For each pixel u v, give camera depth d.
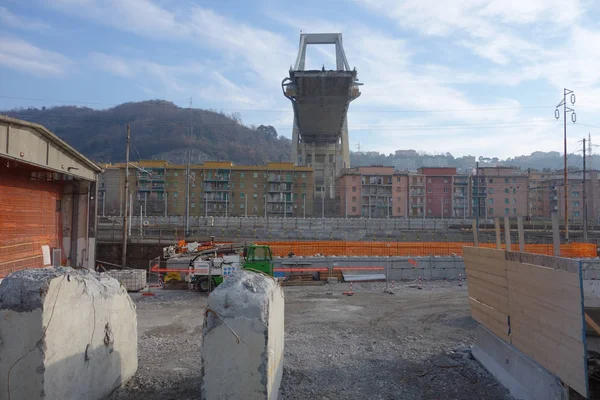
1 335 4.92
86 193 21.88
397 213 92.00
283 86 76.88
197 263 18.97
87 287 5.85
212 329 5.36
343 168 105.81
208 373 5.32
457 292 17.91
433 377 7.75
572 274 5.45
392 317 13.00
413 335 10.83
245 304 5.39
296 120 100.69
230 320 5.34
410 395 6.93
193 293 18.55
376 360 8.70
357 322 12.31
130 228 42.62
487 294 8.27
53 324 5.06
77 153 18.62
